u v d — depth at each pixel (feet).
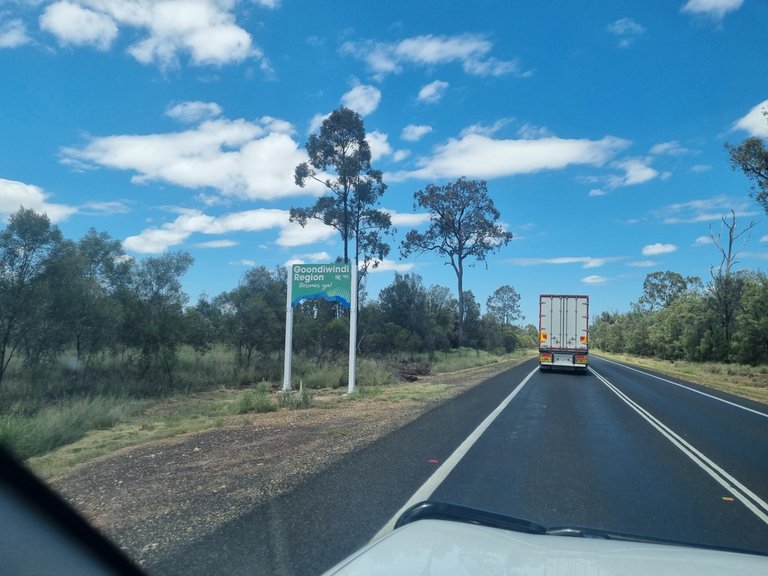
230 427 48.26
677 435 47.16
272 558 19.21
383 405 63.16
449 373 128.98
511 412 57.82
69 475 31.96
